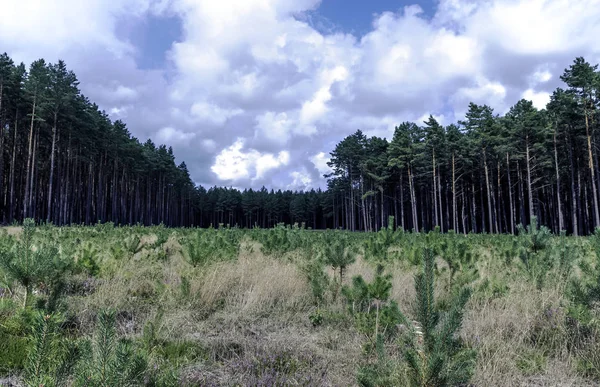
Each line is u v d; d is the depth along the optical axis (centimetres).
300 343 440
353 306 480
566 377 351
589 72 3247
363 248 950
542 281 545
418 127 5022
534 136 3856
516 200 5466
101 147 4744
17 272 420
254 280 671
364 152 5925
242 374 353
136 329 452
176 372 283
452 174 4675
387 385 256
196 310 541
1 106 3475
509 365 364
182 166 8069
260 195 10312
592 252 720
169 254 986
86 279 641
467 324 451
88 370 202
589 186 4344
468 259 611
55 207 4106
